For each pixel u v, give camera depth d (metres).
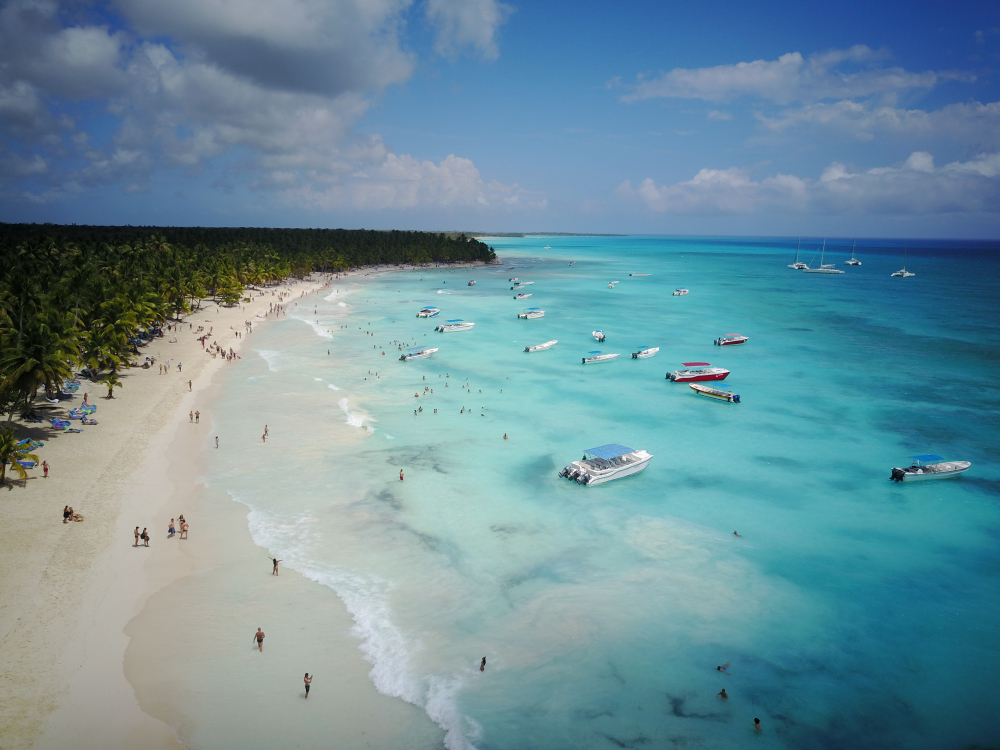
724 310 167.00
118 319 82.44
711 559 45.19
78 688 29.92
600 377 95.50
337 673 32.50
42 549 40.84
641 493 55.81
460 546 45.69
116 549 42.00
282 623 36.09
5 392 59.44
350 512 49.81
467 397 82.81
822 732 30.20
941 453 66.00
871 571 44.12
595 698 31.77
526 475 58.56
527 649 35.16
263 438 64.62
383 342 116.88
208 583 39.47
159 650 33.06
